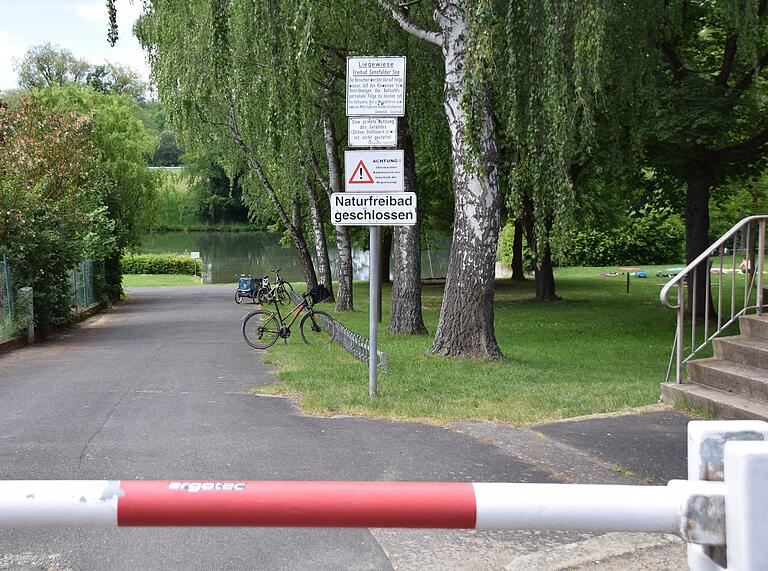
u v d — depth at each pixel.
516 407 8.00
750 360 7.55
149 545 4.26
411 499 1.43
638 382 9.88
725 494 1.31
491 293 12.23
